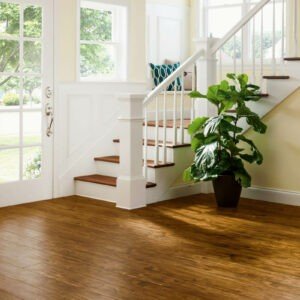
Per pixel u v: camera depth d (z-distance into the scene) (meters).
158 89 5.41
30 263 3.61
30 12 5.38
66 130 5.77
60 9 5.64
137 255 3.79
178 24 7.52
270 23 6.97
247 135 5.66
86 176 5.90
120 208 5.23
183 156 5.73
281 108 5.41
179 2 7.51
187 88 7.16
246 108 5.12
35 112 5.48
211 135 5.08
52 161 5.67
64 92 5.73
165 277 3.36
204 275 3.40
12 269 3.49
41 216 4.90
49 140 5.62
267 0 5.36
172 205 5.37
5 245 4.02
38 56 5.48
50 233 4.34
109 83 6.17
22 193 5.43
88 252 3.86
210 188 6.01
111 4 6.14
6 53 5.21
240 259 3.72
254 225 4.62
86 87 5.93
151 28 7.12
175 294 3.09
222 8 7.46
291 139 5.39
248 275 3.40
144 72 6.61
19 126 5.36
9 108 5.27
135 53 6.48
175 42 7.49
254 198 5.68
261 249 3.95
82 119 5.92
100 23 6.27
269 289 3.17
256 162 5.17
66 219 4.80
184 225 4.61
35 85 5.47
